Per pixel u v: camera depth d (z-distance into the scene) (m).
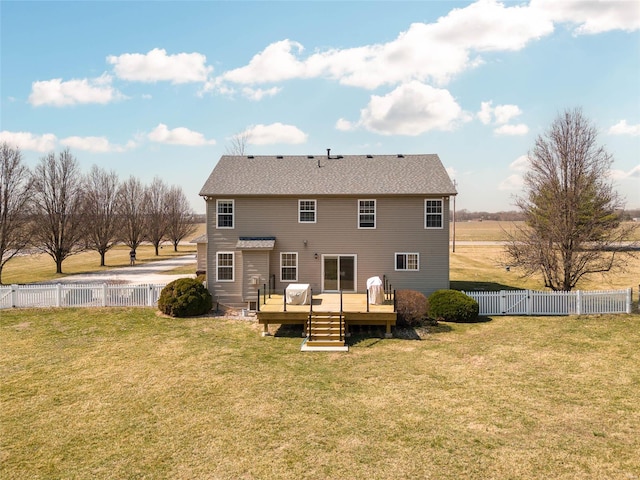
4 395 12.30
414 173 24.45
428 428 10.14
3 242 32.69
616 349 15.96
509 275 36.12
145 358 15.59
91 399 12.00
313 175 24.67
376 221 23.16
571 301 21.19
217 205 23.48
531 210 25.36
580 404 11.42
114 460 8.88
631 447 9.21
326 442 9.53
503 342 17.17
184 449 9.29
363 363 14.95
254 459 8.87
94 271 42.56
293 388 12.69
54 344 17.27
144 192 63.81
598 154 24.20
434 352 16.11
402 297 19.94
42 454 9.13
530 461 8.70
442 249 22.95
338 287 23.39
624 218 24.73
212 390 12.59
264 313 18.31
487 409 11.16
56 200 40.03
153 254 66.25
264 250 22.70
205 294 22.11
